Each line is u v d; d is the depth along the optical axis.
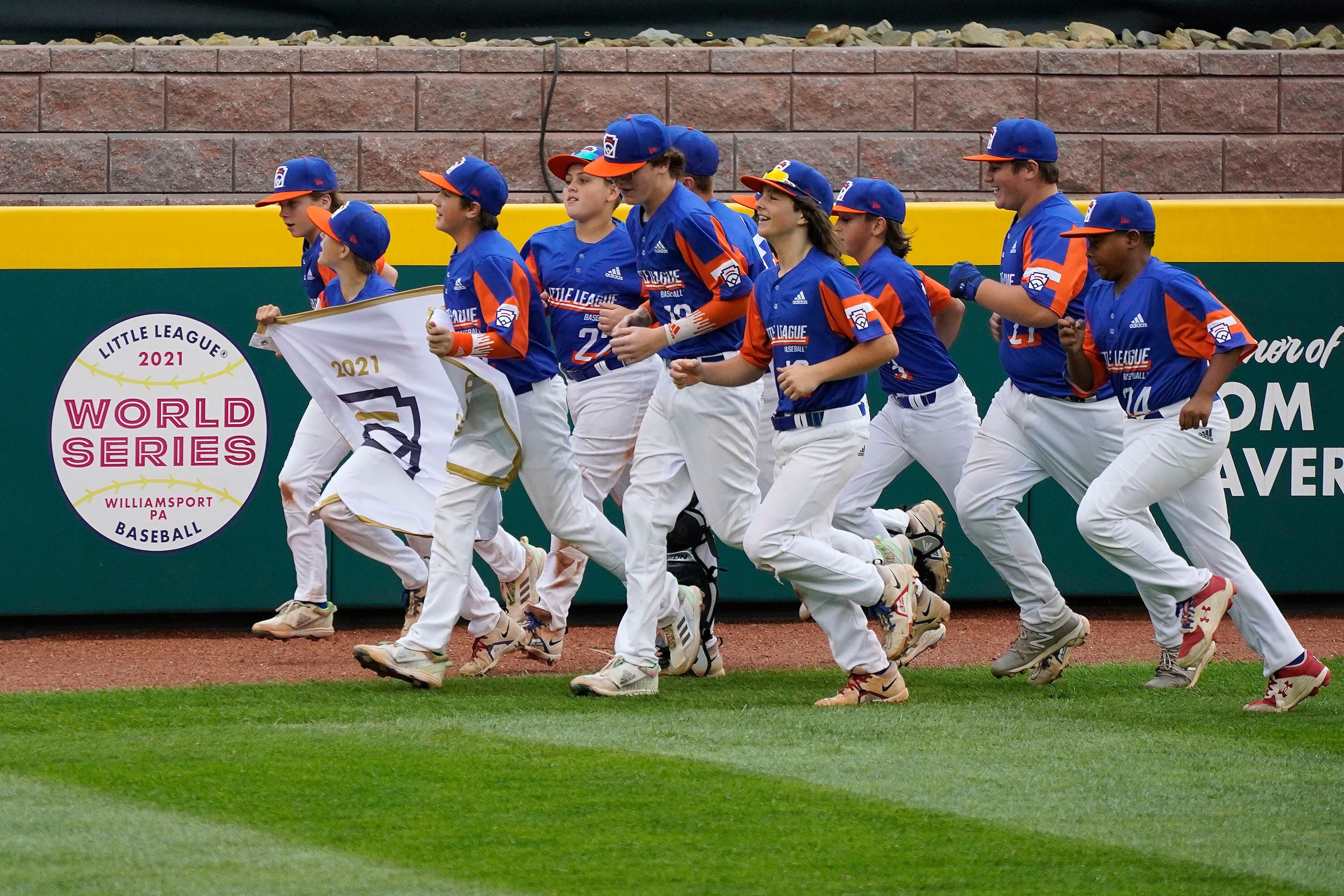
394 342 23.94
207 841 14.31
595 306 25.06
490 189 21.97
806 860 13.88
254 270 29.58
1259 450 31.31
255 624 28.75
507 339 21.33
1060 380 23.33
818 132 35.91
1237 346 20.28
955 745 18.48
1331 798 16.12
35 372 29.27
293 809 15.41
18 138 34.84
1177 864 13.84
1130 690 22.95
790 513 20.52
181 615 30.59
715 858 13.95
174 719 20.03
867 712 20.61
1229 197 36.56
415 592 25.33
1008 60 36.16
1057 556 31.30
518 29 39.06
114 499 29.58
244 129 35.22
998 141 23.14
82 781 16.44
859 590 20.80
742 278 20.86
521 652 25.78
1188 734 19.28
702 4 39.19
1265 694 22.19
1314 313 31.23
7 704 21.22
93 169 34.97
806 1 39.25
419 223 29.98
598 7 38.97
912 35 38.84
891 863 13.83
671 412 21.62
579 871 13.54
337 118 35.31
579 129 35.69
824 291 20.06
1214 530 21.77
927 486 31.30
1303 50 37.62
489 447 22.12
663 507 22.09
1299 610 32.47
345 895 12.80
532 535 30.28
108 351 29.41
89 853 13.90
